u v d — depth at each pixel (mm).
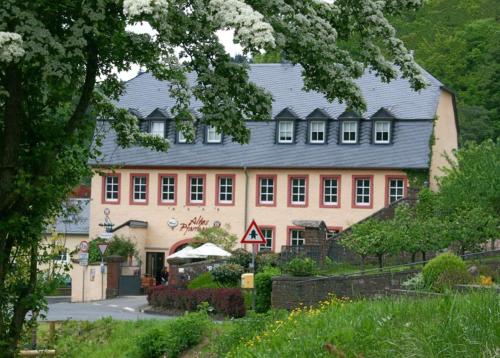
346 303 18641
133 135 19125
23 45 14156
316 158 66875
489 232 39406
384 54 17766
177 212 69250
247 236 37219
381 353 11719
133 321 32844
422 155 65000
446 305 13125
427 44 105250
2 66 14875
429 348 11023
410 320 13078
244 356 15500
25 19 14594
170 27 15367
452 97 70500
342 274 39094
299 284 36406
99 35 15172
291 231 67500
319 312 18109
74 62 15805
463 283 27688
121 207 70125
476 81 95375
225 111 17719
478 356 10516
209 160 68812
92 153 17719
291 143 68000
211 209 68812
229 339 23203
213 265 52344
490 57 98062
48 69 14961
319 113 67438
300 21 16172
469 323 11539
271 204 67875
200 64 17422
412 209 47375
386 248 39688
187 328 26391
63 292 62281
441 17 110625
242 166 68000
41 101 16703
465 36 102688
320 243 49625
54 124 16719
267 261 49812
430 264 28891
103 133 19109
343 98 17578
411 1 17672
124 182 70125
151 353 27156
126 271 60312
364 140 66625
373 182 65750
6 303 16719
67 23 15500
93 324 32656
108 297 56344
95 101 18266
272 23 15906
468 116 89938
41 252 19703
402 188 65312
